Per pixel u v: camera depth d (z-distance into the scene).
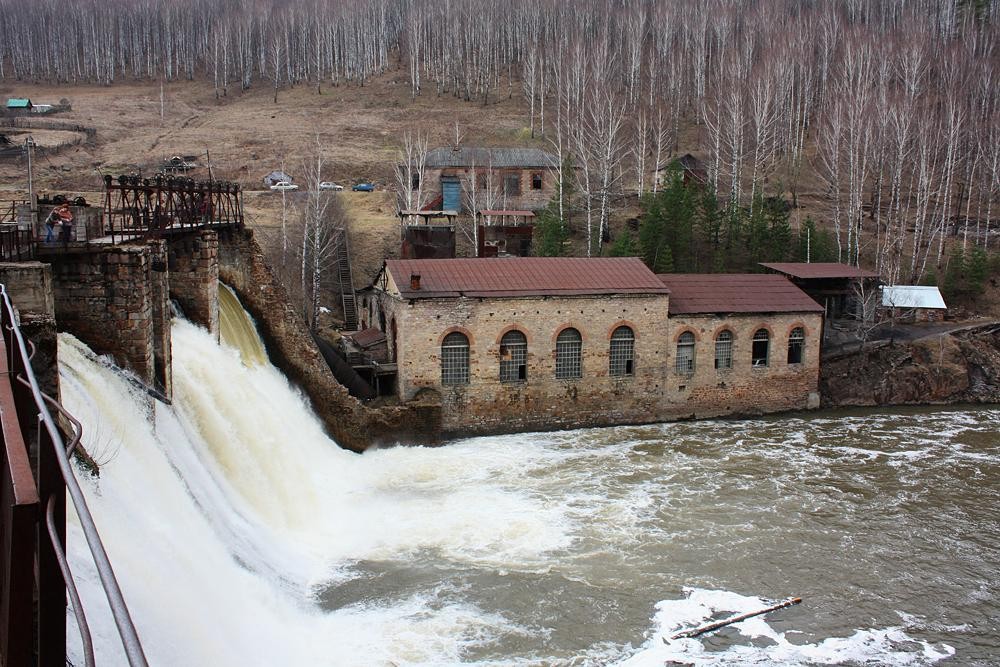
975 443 43.53
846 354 53.25
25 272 20.66
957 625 24.81
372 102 128.88
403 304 42.47
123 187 29.84
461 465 38.50
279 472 30.91
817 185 91.25
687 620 24.39
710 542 29.91
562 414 45.84
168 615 16.64
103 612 14.51
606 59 113.38
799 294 50.94
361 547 28.58
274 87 140.25
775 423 47.72
